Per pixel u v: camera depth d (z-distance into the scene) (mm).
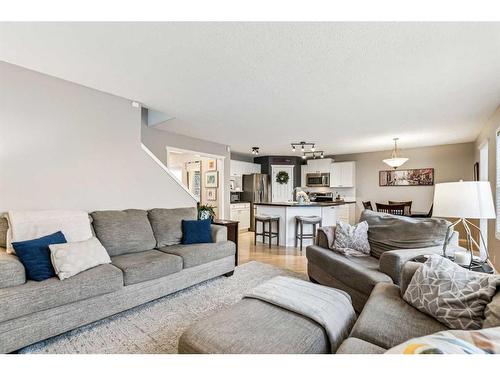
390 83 2611
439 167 6137
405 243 2676
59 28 1759
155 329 2070
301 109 3457
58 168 2664
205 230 3375
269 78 2523
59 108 2658
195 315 2312
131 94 3023
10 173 2365
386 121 4004
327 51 2014
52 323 1811
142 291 2383
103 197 3027
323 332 1364
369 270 2350
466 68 2275
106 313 2111
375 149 6797
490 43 1872
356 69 2312
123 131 3209
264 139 5508
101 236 2646
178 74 2467
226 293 2824
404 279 1725
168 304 2531
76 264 2014
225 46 1962
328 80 2553
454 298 1378
